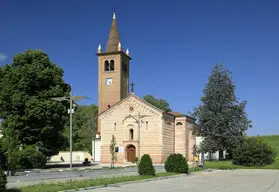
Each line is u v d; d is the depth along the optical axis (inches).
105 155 2773.1
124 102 2785.4
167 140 2765.7
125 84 3243.1
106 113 2822.3
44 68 2085.4
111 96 3127.5
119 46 3164.4
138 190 888.3
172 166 1540.4
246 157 2171.5
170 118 2849.4
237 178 1379.2
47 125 1967.3
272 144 4037.9
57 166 2303.2
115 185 995.3
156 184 1060.5
